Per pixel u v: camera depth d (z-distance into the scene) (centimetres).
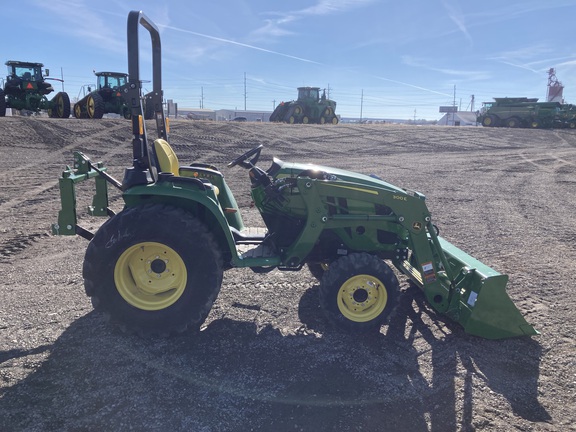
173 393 264
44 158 1170
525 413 255
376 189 350
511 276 468
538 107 3362
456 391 273
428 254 356
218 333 338
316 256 374
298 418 245
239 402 257
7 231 596
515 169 1421
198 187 332
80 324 345
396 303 340
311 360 304
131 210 319
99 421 239
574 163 1606
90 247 314
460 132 2802
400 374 290
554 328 356
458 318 351
